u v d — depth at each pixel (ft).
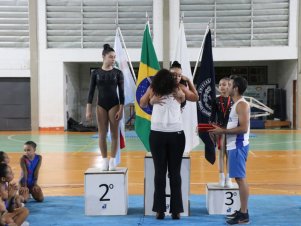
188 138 21.38
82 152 42.29
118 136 20.45
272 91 69.51
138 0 64.80
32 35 65.00
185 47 21.93
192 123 21.34
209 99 21.22
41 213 20.15
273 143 48.55
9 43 65.26
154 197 18.72
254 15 64.44
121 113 19.97
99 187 19.69
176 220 18.63
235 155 17.66
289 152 41.14
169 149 18.16
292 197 23.00
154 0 64.64
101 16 65.26
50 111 65.87
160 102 17.97
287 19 64.13
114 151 20.26
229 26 64.75
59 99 65.67
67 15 65.21
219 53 64.80
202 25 64.59
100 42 65.62
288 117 69.05
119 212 19.67
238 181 17.84
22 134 61.11
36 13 64.90
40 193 22.41
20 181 22.33
